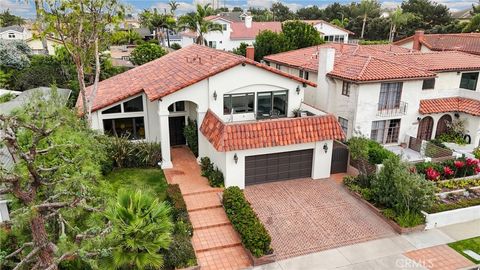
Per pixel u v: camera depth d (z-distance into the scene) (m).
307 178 21.72
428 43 41.75
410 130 27.06
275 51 46.00
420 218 16.86
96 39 19.75
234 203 17.23
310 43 47.38
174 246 14.08
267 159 20.44
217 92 21.64
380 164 20.94
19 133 9.56
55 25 18.95
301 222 17.25
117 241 9.84
